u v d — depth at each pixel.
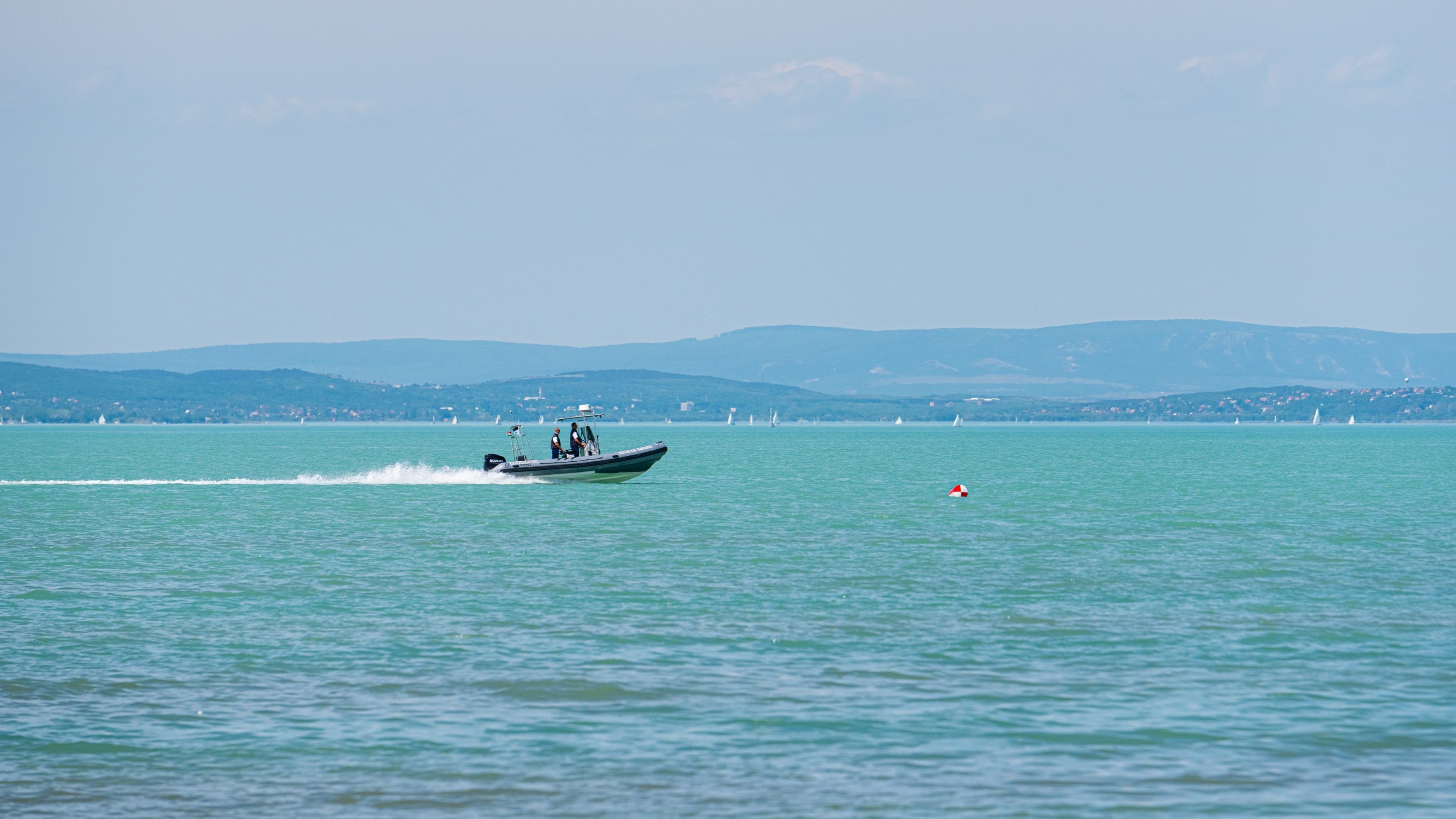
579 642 122.44
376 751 89.25
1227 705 99.81
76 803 79.94
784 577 166.00
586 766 86.31
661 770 85.62
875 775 84.44
